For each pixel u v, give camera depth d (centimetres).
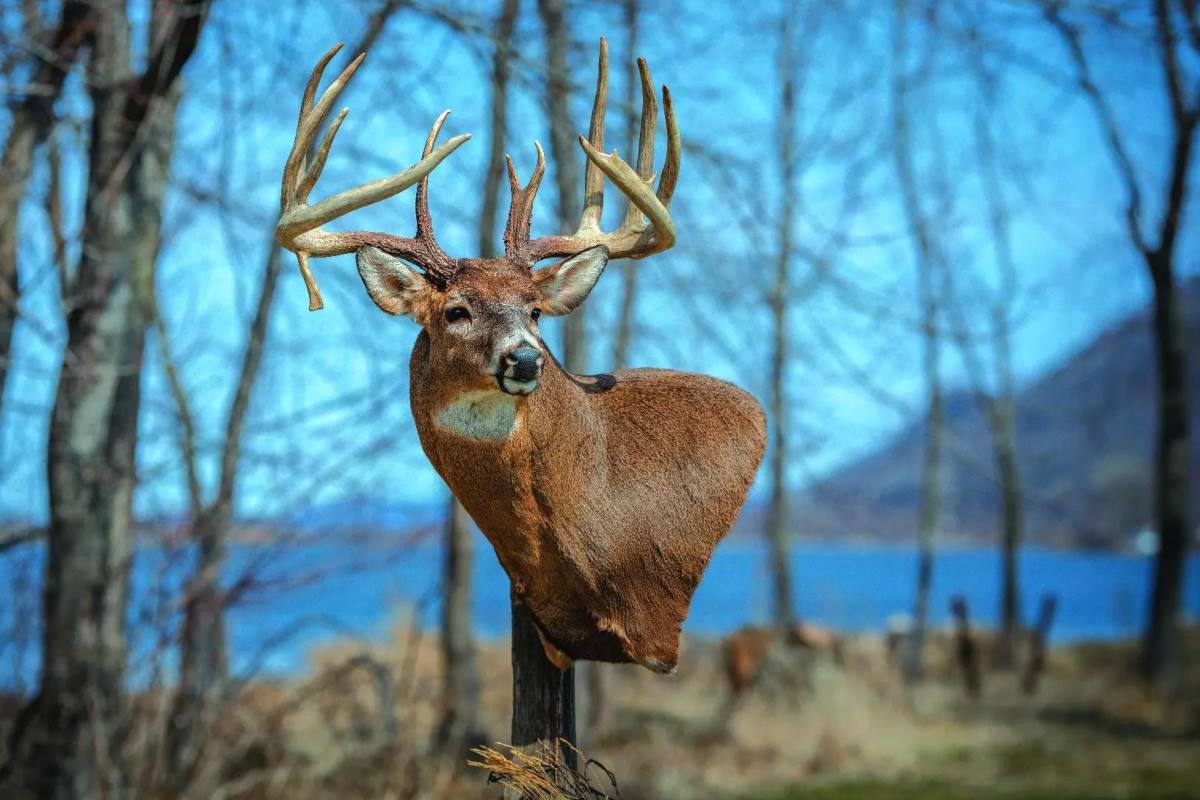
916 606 2047
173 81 898
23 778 887
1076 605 5497
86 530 907
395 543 1041
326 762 1092
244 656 1360
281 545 997
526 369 383
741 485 432
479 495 411
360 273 412
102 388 912
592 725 1466
